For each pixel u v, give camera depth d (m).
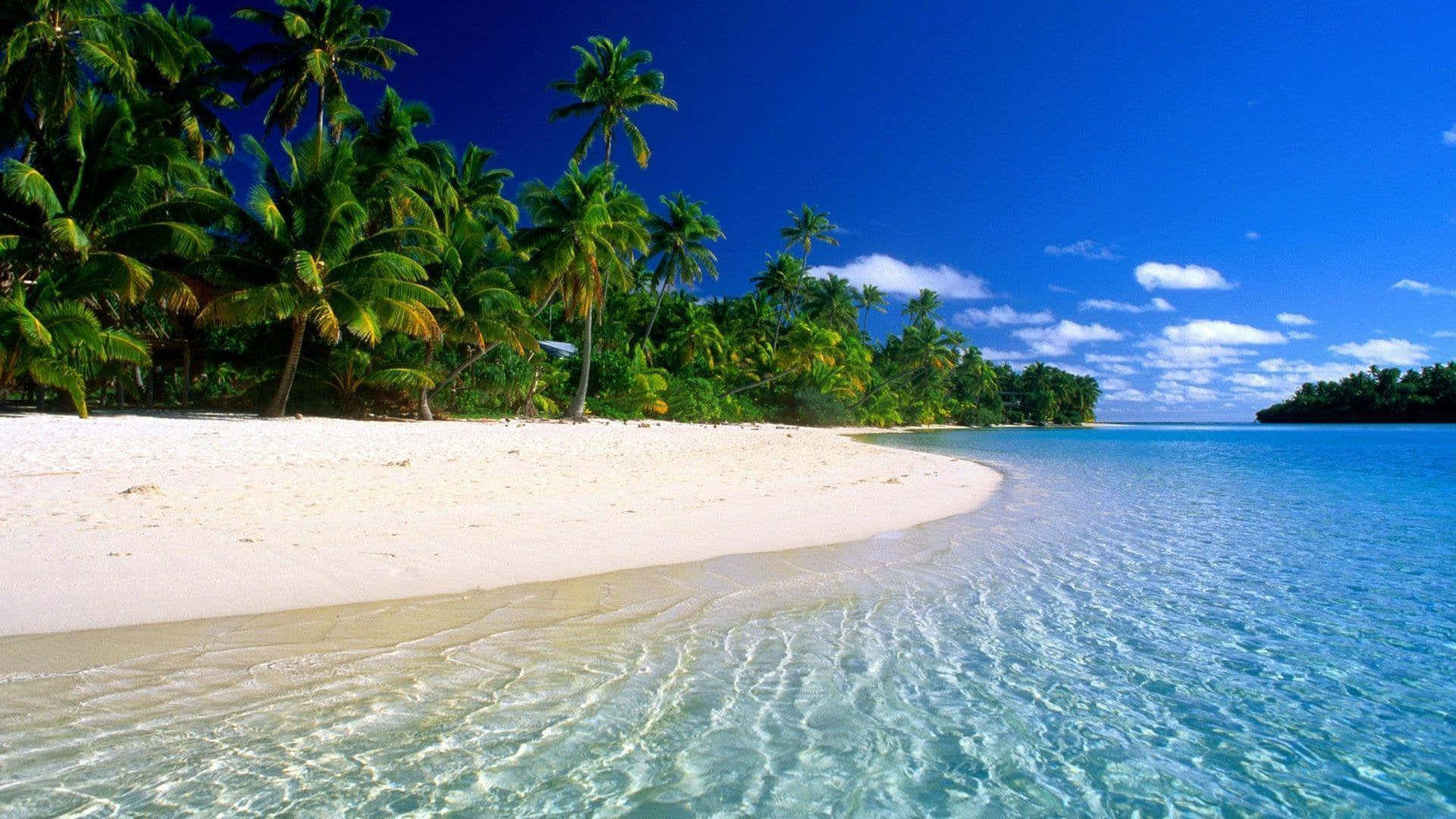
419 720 3.46
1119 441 45.16
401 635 4.56
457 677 3.96
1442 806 3.05
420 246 22.88
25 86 18.59
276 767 3.01
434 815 2.71
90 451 11.70
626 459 16.66
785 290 56.44
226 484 9.69
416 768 3.04
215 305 19.41
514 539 7.14
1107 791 3.12
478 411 27.73
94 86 21.50
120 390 22.69
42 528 6.50
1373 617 5.59
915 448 31.05
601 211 27.80
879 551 7.58
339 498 8.94
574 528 7.83
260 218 20.50
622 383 36.00
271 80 26.48
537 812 2.76
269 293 19.53
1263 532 9.43
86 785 2.81
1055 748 3.47
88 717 3.34
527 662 4.22
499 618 4.96
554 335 39.62
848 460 18.88
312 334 23.69
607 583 5.95
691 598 5.64
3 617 4.45
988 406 106.75
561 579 5.98
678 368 44.97
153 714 3.39
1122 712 3.87
